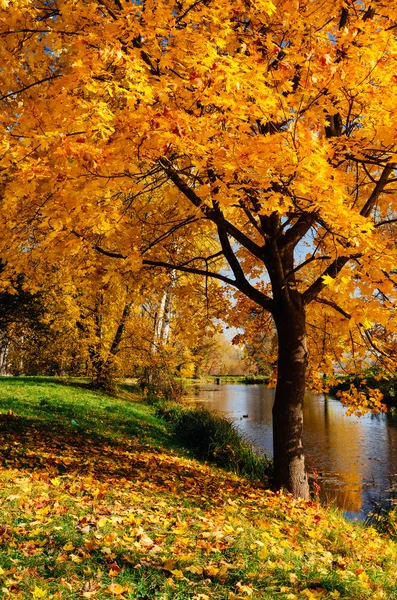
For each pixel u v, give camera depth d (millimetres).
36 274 8102
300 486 6625
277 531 4762
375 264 4516
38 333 12430
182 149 4242
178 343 20469
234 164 4203
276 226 6688
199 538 4125
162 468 7551
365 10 5863
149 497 5355
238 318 9156
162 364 19422
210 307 9023
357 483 10266
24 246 7098
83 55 4406
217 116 4449
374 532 6191
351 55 4570
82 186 4484
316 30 5391
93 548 3488
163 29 4414
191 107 4703
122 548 3561
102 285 7219
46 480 5359
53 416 10609
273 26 5422
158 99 4332
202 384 43594
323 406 23719
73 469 6199
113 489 5363
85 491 5164
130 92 3980
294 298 6867
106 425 11156
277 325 6930
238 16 5539
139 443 9859
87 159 3887
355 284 4727
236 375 58625
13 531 3596
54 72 6211
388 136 4855
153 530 4145
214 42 4832
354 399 8172
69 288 13383
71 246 5285
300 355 6797
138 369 22203
